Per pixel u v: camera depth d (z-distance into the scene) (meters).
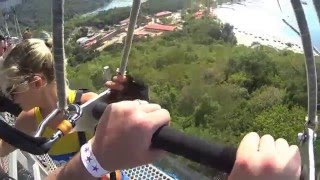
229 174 0.35
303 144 0.37
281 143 0.34
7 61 0.79
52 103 0.82
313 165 0.33
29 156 0.98
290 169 0.33
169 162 0.79
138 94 0.62
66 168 0.42
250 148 0.34
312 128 0.39
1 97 0.69
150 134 0.38
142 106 0.40
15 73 0.78
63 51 0.40
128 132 0.38
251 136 0.35
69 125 0.45
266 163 0.33
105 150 0.39
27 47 0.79
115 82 0.63
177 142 0.37
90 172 0.40
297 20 0.37
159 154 0.39
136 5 0.56
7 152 0.89
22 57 0.78
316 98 0.38
